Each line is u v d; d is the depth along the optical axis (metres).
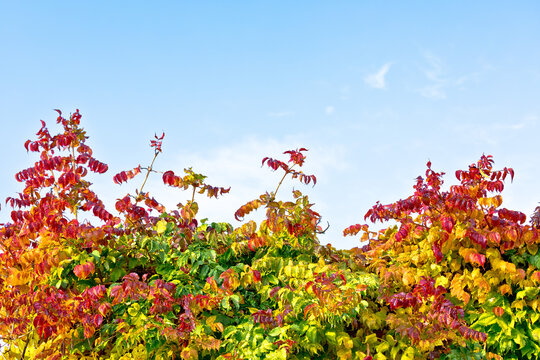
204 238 5.41
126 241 5.38
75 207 5.52
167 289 4.73
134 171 5.64
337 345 4.76
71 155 5.66
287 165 5.44
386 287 5.14
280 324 4.52
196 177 5.61
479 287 4.96
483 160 5.35
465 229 5.02
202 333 4.68
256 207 5.37
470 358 4.80
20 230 5.52
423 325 4.70
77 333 5.00
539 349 4.95
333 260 5.60
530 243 5.01
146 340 4.75
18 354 5.48
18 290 5.16
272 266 5.21
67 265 5.11
